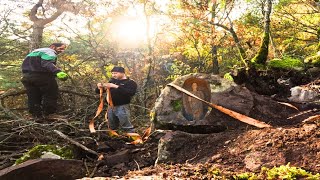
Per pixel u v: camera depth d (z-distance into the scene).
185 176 3.05
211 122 4.17
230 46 9.31
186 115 4.28
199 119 4.23
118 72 5.90
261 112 4.28
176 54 11.28
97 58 9.05
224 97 4.30
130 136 5.32
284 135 3.37
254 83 5.11
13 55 8.98
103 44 9.77
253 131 3.67
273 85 5.10
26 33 9.20
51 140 5.15
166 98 4.39
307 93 4.69
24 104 7.80
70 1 9.12
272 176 2.76
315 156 3.00
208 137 3.86
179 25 9.10
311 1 8.47
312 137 3.25
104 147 4.80
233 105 4.27
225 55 10.14
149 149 4.52
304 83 5.26
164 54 11.24
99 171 4.03
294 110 4.36
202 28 9.13
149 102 9.85
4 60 8.80
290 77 5.30
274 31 8.80
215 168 3.13
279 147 3.21
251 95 4.35
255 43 8.75
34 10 9.52
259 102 4.39
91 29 9.31
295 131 3.40
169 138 3.83
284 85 5.14
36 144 5.15
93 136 5.56
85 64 9.33
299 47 8.43
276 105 4.39
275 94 5.02
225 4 7.80
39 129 5.44
